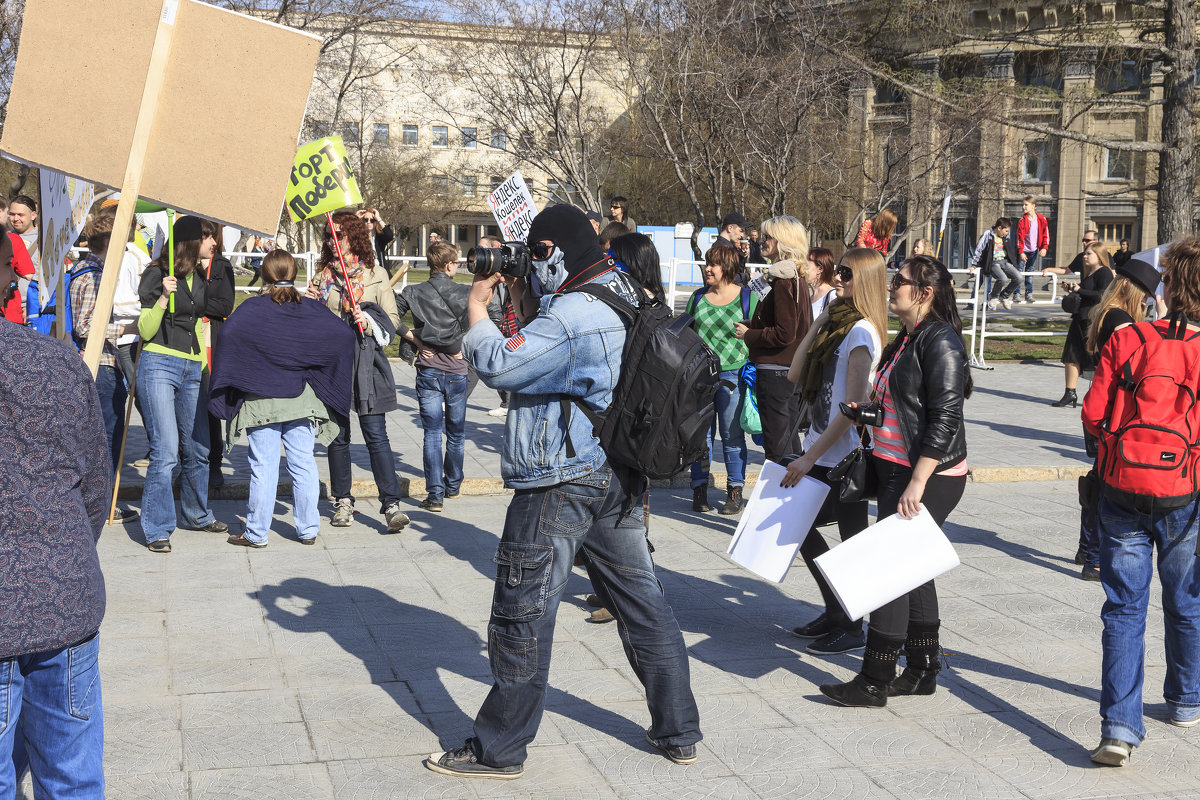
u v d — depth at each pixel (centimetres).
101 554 659
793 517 470
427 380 789
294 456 687
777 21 2298
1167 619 442
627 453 373
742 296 784
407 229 4588
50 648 272
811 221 2659
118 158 369
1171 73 2145
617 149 2670
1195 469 411
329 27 2498
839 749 421
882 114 2461
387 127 3734
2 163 1762
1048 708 465
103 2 366
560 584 384
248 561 655
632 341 374
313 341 666
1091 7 2142
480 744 388
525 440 377
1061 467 953
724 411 789
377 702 454
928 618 472
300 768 393
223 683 470
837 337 513
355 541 708
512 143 2508
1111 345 425
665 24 2283
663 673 400
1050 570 675
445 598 596
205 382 745
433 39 2583
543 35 2378
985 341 2022
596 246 392
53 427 272
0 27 1769
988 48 2416
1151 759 418
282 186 382
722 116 2266
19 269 798
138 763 393
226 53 374
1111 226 4697
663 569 666
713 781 391
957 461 451
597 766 402
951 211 4084
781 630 562
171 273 642
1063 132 2186
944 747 425
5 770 275
